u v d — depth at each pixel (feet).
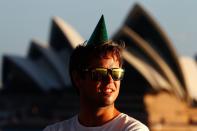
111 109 25.76
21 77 484.33
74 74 26.40
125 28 390.83
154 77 401.90
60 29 432.66
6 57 478.18
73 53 26.23
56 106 479.82
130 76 408.67
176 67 403.54
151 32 394.73
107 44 25.41
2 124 499.10
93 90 25.39
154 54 395.34
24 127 487.20
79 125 26.05
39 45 459.32
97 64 25.34
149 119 408.46
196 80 433.48
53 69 463.01
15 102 515.50
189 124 433.89
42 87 472.85
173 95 420.77
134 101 415.85
